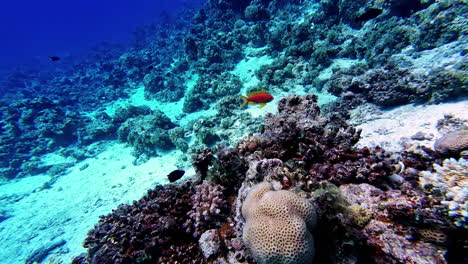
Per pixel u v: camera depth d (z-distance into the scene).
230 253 3.38
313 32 17.41
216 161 5.00
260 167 3.73
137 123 17.47
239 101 15.37
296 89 14.59
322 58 14.61
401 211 2.73
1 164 18.02
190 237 4.01
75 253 9.63
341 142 4.31
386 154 4.15
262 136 5.25
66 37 103.94
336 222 2.70
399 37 12.14
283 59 16.47
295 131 4.33
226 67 21.00
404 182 3.41
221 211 4.14
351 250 2.56
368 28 14.99
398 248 2.58
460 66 7.32
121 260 3.74
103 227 4.90
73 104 27.16
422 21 11.94
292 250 2.29
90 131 19.61
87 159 17.72
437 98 7.05
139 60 31.28
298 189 3.18
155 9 88.62
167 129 16.56
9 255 10.43
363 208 2.93
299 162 3.96
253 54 20.86
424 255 2.49
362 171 3.47
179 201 4.41
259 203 2.71
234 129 13.04
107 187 13.52
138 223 4.18
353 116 8.73
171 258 3.63
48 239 10.79
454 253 2.55
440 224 2.51
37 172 17.44
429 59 9.84
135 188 12.53
